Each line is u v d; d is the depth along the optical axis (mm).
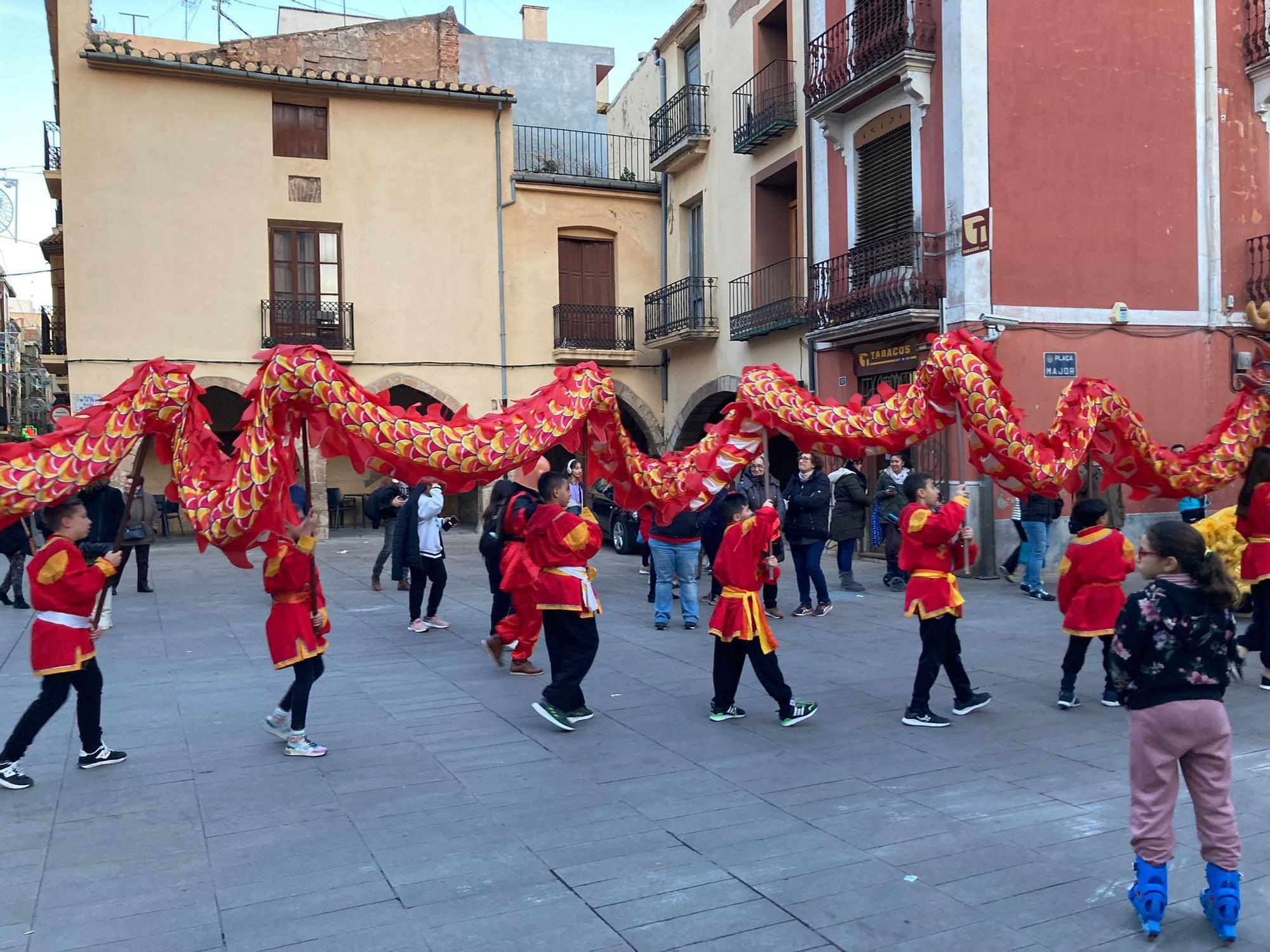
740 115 18484
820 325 15633
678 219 21359
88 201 18391
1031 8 13148
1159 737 3539
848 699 7035
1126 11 13562
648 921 3648
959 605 6293
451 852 4312
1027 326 13102
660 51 22016
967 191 12906
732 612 6246
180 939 3533
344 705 6922
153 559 17094
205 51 20609
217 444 5133
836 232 15852
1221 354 14086
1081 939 3512
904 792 5062
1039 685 7371
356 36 21734
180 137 18953
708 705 6906
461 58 24547
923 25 13406
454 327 20781
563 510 6285
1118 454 6473
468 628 10062
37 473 4648
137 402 4945
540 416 5207
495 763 5602
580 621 6230
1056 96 13266
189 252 19031
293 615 5641
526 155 24781
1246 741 5836
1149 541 3650
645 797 5012
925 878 4000
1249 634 7094
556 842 4422
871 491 15570
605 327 21703
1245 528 7055
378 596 12352
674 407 21594
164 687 7477
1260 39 13977
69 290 18297
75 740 6090
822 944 3469
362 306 20156
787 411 5516
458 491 5102
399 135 20391
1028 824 4586
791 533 10477
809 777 5316
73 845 4418
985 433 5168
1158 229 13766
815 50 15750
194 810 4852
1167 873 3756
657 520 6035
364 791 5129
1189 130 13938
